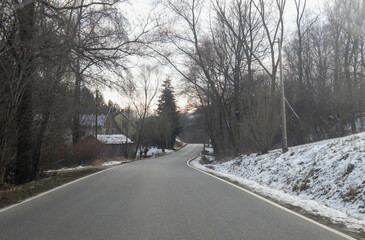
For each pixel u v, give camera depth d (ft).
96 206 26.45
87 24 41.93
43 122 54.90
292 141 101.55
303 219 21.80
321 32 100.78
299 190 34.99
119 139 185.47
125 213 23.65
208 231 18.76
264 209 25.02
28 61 40.52
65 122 71.15
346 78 86.38
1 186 43.68
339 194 28.76
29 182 48.47
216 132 140.87
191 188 36.91
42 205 27.40
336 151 38.11
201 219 21.67
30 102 48.32
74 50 41.45
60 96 55.06
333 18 90.17
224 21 90.02
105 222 21.03
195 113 159.53
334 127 82.99
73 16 40.83
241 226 19.89
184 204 26.96
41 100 52.90
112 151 171.83
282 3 79.15
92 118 112.78
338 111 80.33
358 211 24.54
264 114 66.03
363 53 87.66
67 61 41.42
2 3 32.91
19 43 36.17
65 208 25.89
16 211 25.09
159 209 24.94
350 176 29.89
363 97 84.64
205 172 61.62
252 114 67.56
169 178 48.83
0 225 20.66
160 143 255.50
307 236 17.85
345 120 80.64
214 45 98.12
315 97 91.86
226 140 133.80
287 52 116.98
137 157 185.37
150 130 246.68
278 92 66.95
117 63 46.19
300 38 91.97
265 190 35.04
